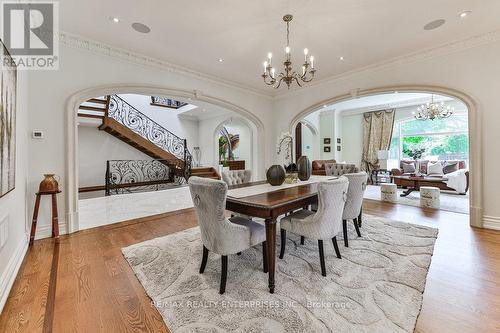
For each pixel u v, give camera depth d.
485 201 3.47
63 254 2.71
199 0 2.60
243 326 1.56
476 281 2.06
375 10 2.81
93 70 3.58
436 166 7.08
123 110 8.08
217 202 1.90
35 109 3.14
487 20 3.07
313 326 1.55
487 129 3.43
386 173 8.62
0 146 1.77
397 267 2.31
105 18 2.95
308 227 2.27
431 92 3.96
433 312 1.68
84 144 7.66
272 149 6.66
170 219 4.13
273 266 1.97
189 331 1.52
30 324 1.60
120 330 1.55
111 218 4.20
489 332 1.49
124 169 8.41
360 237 3.13
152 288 2.01
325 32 3.31
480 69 3.45
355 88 4.92
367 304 1.77
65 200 3.39
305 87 5.84
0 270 1.86
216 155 9.44
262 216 2.06
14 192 2.35
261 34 3.35
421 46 3.80
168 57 4.14
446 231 3.32
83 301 1.84
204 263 2.25
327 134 9.55
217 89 5.30
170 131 9.45
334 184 2.19
